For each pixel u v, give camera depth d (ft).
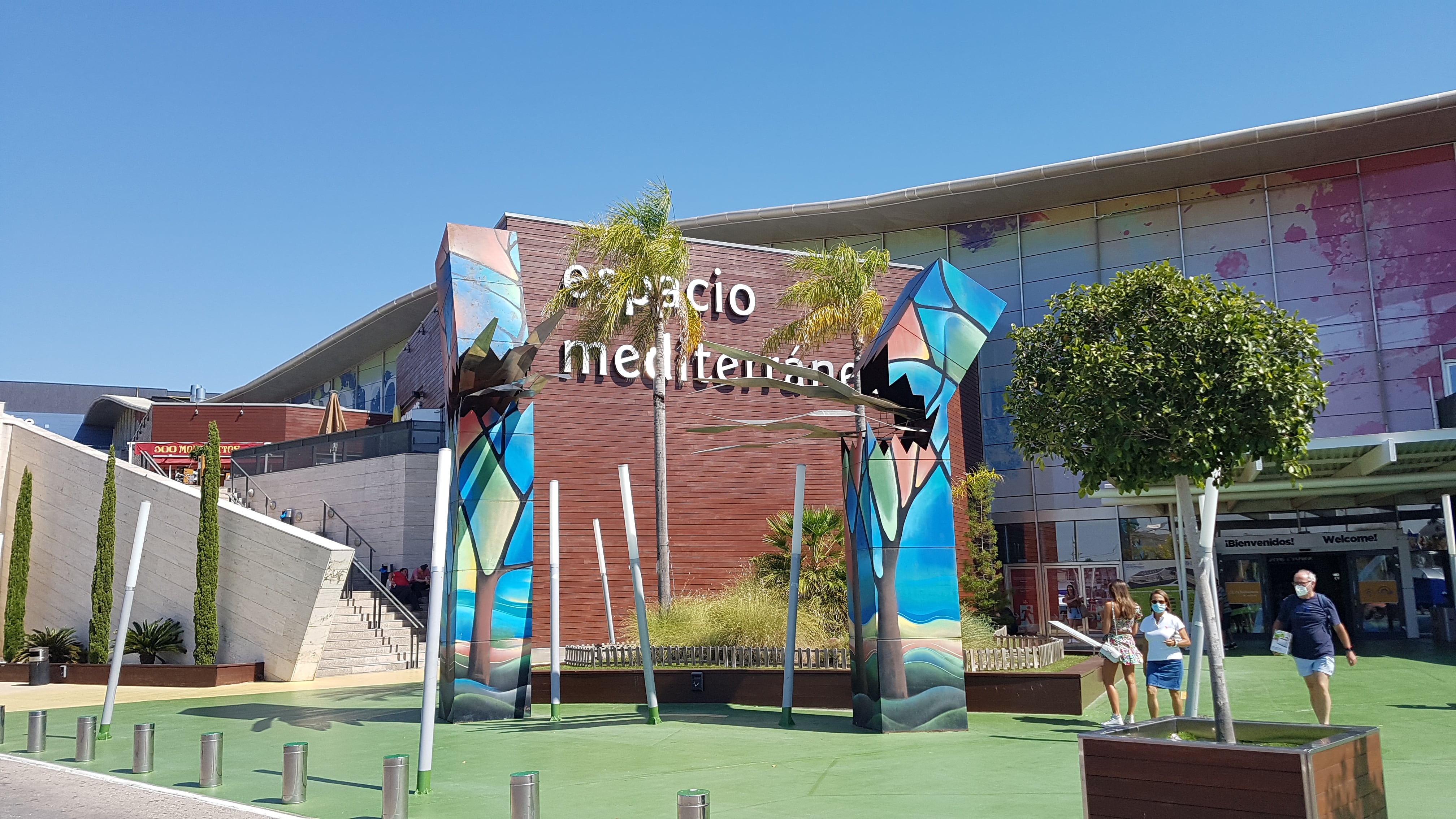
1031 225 99.04
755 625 50.29
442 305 46.11
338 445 93.56
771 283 82.53
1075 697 40.40
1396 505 80.43
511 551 43.86
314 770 32.40
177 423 136.05
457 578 42.93
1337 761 17.37
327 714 48.16
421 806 25.90
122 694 61.31
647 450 75.51
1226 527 87.04
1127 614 35.68
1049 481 94.73
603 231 62.44
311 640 65.00
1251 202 90.33
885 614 37.47
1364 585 81.46
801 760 31.09
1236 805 17.08
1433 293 82.74
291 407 138.10
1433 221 83.71
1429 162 84.58
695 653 49.24
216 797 28.30
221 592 70.38
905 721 36.65
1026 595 94.07
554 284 74.49
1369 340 84.23
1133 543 90.17
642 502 74.59
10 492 83.46
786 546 60.80
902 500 38.45
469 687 42.39
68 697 60.13
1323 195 87.81
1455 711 37.27
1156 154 88.07
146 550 74.49
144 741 32.83
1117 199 95.55
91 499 78.48
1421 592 78.89
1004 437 97.71
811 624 51.29
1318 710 29.22
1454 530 44.70
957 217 100.73
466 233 44.91
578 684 49.16
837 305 68.54
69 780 31.71
